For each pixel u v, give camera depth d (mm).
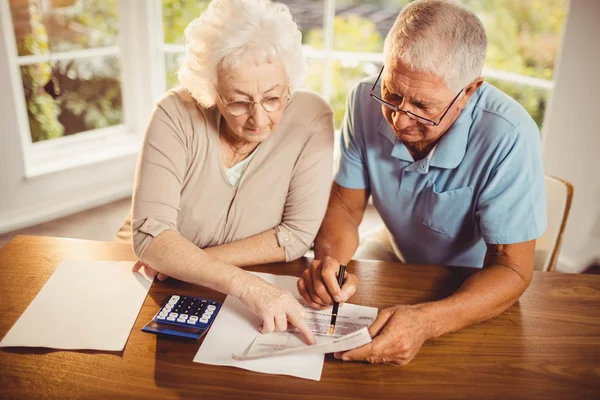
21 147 2822
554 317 1175
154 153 1263
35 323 1093
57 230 2934
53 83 2965
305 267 1335
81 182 3143
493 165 1271
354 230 1498
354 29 3281
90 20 3023
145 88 3314
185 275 1172
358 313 1156
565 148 2521
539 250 1539
